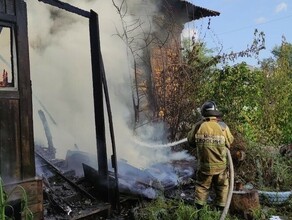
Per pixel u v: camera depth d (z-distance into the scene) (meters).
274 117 9.67
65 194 5.28
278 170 6.84
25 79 4.24
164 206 5.37
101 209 5.17
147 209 5.19
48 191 5.12
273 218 5.50
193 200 5.88
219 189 5.40
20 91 4.18
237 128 8.67
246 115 9.12
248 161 7.26
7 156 4.02
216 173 5.26
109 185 5.48
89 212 4.99
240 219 5.42
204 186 5.32
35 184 4.28
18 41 4.17
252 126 9.19
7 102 4.04
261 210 5.57
